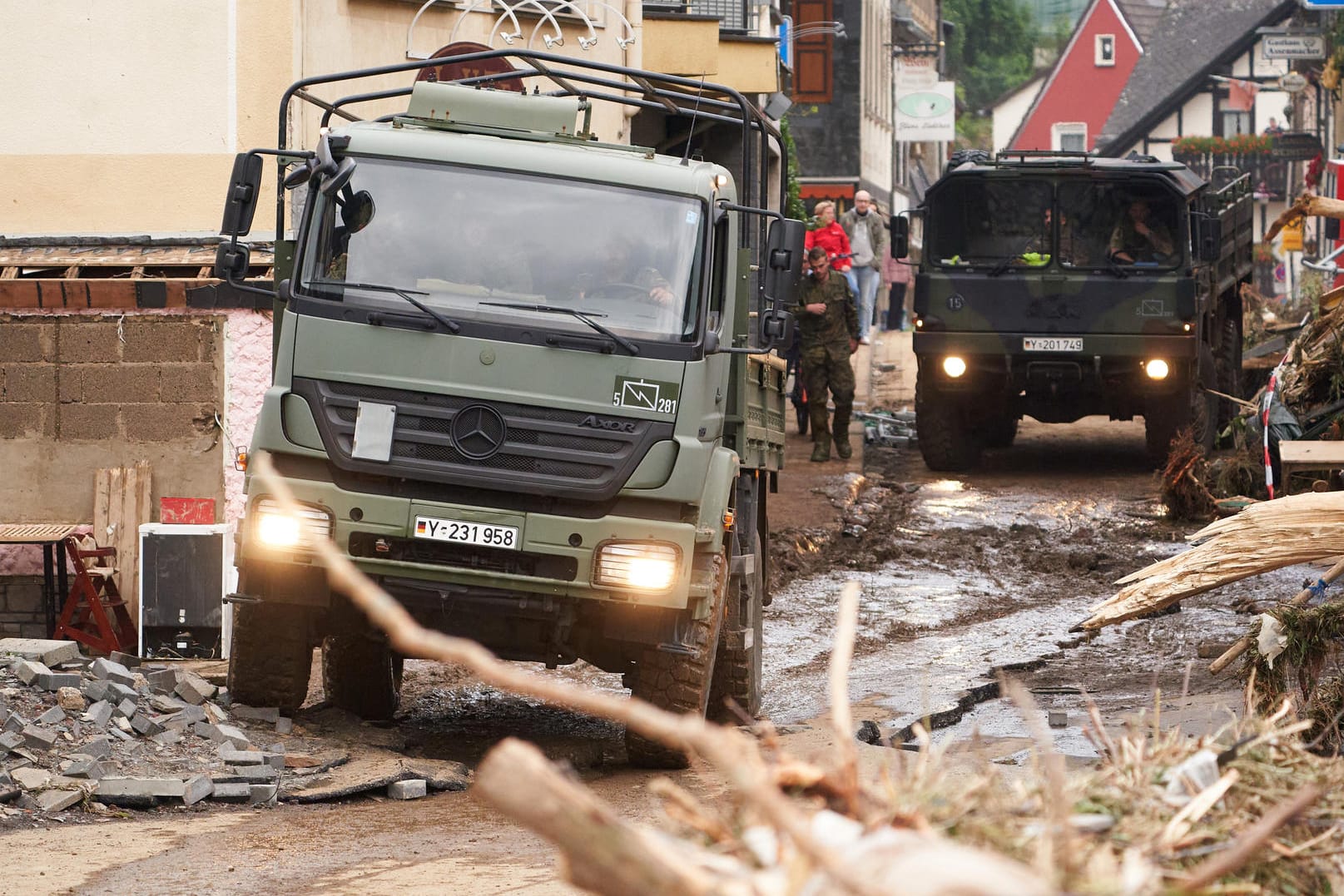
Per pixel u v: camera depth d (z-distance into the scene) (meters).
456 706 14.46
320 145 11.98
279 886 7.93
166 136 19.47
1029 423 36.19
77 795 9.95
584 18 23.17
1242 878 3.81
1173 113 119.38
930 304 28.11
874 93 89.12
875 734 13.03
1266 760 4.30
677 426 11.54
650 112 29.81
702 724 2.69
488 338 11.52
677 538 11.45
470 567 11.55
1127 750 4.12
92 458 16.59
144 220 19.45
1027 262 27.83
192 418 16.53
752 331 13.73
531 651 11.95
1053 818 3.51
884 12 94.25
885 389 40.62
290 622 12.01
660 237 11.82
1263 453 19.66
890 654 16.88
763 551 15.24
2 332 16.62
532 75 13.17
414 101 12.69
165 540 15.48
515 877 8.05
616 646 12.15
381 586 11.56
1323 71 79.00
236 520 16.48
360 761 11.26
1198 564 12.12
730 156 30.50
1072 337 27.62
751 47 30.97
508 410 11.50
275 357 12.39
